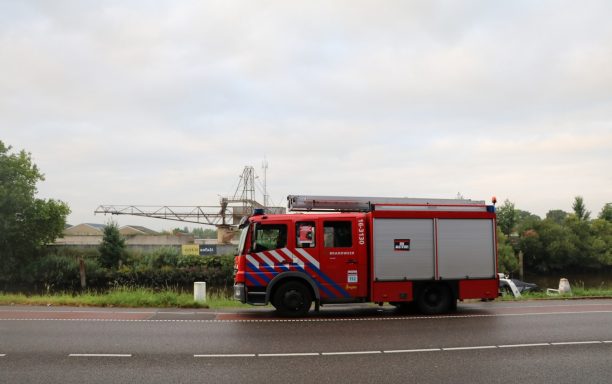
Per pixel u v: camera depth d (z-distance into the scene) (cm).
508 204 7206
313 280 1470
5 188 4375
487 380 762
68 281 4416
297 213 1510
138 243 6056
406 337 1105
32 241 4491
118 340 1057
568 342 1048
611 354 938
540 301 1950
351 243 1496
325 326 1268
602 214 8781
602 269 6900
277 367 835
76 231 8038
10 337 1085
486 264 1565
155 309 1628
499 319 1391
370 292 1488
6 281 4375
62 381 747
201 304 1702
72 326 1238
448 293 1544
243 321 1352
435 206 1547
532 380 763
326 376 781
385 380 760
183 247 5044
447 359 895
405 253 1513
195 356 912
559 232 6650
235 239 5919
